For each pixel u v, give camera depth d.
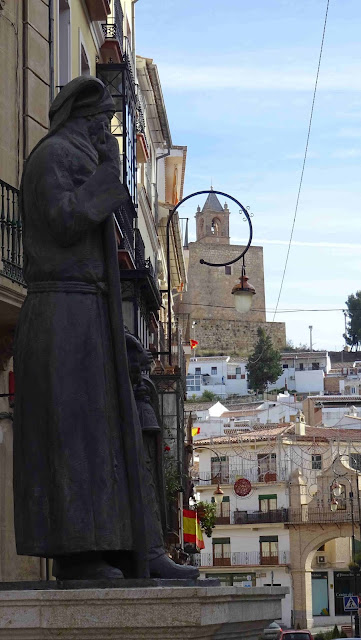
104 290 5.36
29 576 13.92
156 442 6.64
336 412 85.81
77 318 5.24
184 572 5.95
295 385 124.25
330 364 132.12
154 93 38.53
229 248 145.75
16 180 14.09
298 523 65.25
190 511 34.69
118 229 21.25
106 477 5.16
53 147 5.36
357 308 140.75
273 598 5.41
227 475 69.25
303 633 38.44
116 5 25.27
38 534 5.11
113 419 5.27
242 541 67.38
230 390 124.81
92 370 5.21
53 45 15.98
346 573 68.12
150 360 6.89
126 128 22.50
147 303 23.66
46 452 5.14
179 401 28.30
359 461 68.62
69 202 5.25
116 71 22.62
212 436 73.88
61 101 5.50
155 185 43.34
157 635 4.36
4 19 14.06
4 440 13.38
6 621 4.35
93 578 5.13
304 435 70.00
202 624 4.34
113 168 5.34
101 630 4.35
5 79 14.01
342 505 64.81
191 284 143.50
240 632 5.01
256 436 69.12
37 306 5.27
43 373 5.17
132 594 4.35
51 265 5.29
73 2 18.84
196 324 141.88
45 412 5.15
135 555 5.24
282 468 67.56
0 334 13.04
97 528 5.09
